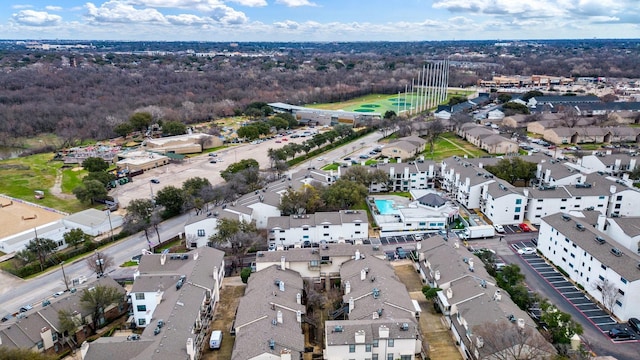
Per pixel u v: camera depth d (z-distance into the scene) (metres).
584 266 103.81
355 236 130.25
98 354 75.31
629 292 89.69
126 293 103.12
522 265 116.50
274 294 90.25
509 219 139.75
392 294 89.62
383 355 79.75
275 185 158.50
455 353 84.06
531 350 74.12
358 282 95.62
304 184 153.75
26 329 84.94
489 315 82.56
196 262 103.12
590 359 79.81
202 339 87.19
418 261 113.38
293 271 103.50
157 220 140.12
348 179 160.75
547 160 176.12
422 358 81.88
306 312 95.38
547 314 85.62
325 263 105.88
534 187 153.38
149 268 104.44
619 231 116.06
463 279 95.25
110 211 161.62
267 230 131.12
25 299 107.25
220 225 122.81
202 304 90.69
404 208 147.25
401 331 79.12
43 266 123.00
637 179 172.62
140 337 80.25
